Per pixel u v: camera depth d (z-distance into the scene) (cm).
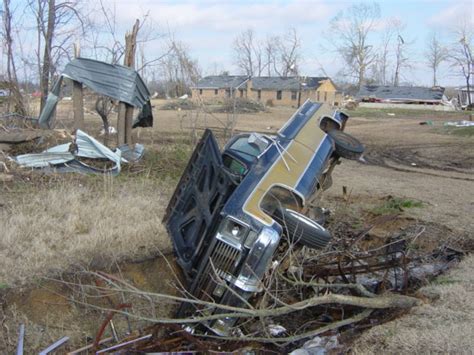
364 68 5450
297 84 6838
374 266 673
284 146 670
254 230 550
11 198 862
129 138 1255
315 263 719
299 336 541
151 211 828
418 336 484
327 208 974
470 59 7394
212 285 551
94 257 656
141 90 1245
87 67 1187
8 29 1463
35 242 675
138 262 669
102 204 833
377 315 602
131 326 607
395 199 1082
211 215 588
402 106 7019
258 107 5038
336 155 774
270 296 576
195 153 657
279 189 607
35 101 1571
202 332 569
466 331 489
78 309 599
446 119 4397
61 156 1070
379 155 1967
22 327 549
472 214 971
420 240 829
